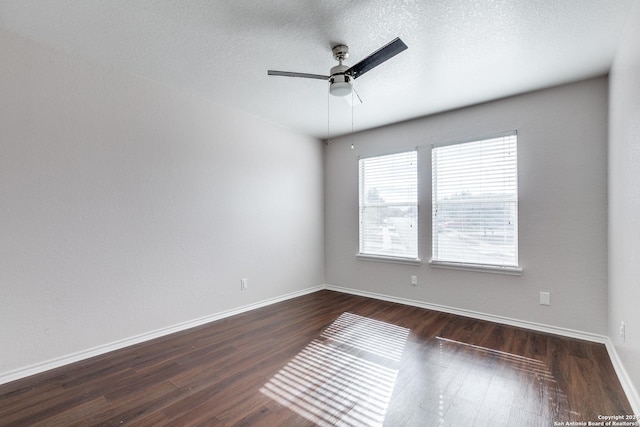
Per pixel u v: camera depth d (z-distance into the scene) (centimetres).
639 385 171
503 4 182
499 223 324
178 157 304
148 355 249
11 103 210
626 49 198
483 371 221
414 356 246
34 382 207
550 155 295
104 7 185
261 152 388
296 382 208
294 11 189
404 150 396
